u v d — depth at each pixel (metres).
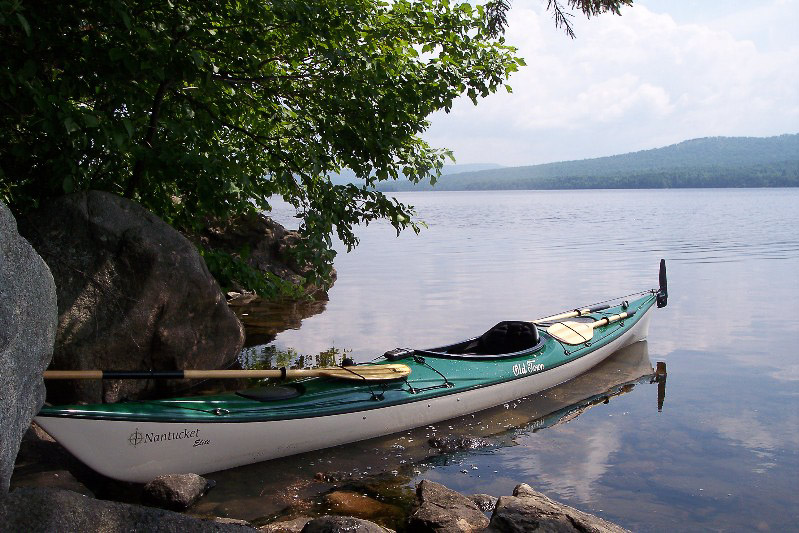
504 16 9.62
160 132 7.58
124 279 6.41
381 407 6.15
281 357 9.02
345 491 5.05
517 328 8.12
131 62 5.96
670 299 14.31
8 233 3.06
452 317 12.33
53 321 3.43
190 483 4.81
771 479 5.36
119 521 3.18
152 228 6.75
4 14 4.92
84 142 5.68
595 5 8.61
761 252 24.22
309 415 5.70
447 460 5.75
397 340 10.32
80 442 4.66
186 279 6.90
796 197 113.19
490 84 7.77
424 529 4.23
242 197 7.95
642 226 41.38
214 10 6.52
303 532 4.03
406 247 28.84
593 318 9.65
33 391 3.26
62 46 6.04
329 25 6.88
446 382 6.73
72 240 6.23
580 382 8.16
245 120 8.26
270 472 5.41
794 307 13.34
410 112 7.69
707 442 6.16
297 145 7.79
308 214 7.31
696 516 4.73
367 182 7.77
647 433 6.41
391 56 7.21
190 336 7.07
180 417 5.07
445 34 7.48
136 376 5.13
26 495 3.01
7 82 5.68
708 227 39.34
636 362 9.12
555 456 5.85
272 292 8.96
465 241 31.86
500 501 4.38
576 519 4.12
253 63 6.93
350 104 7.41
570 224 45.47
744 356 9.46
